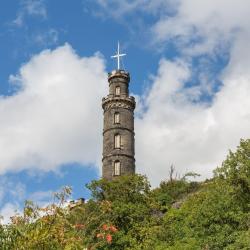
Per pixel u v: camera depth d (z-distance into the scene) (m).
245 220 38.72
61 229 14.37
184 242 40.47
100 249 45.62
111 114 88.00
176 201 65.56
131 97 89.62
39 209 14.49
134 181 58.72
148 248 44.91
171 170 73.56
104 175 83.31
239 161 41.62
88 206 38.94
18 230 13.34
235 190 40.81
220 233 38.31
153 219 53.03
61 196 14.98
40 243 13.62
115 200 55.69
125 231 50.69
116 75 90.88
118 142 85.81
